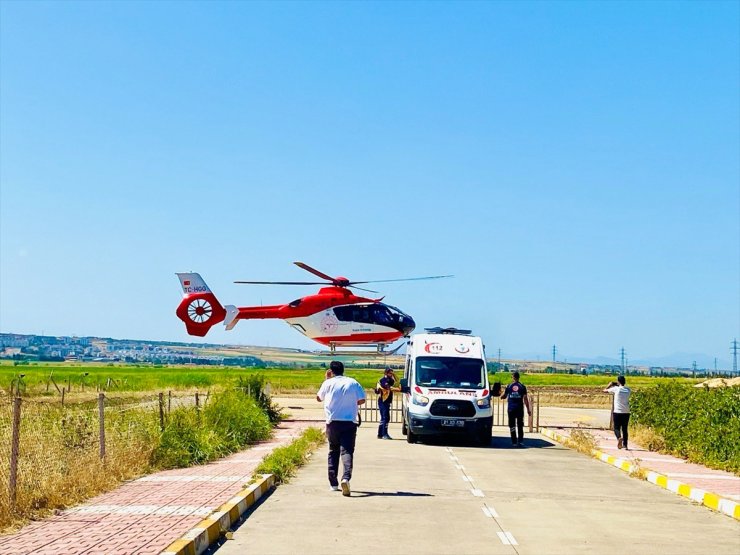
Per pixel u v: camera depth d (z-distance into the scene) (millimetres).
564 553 9688
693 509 13609
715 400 21703
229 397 25031
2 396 38688
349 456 13953
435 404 24891
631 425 29641
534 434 30797
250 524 11164
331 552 9445
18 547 8953
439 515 12078
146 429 17938
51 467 12992
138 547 8844
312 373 101625
